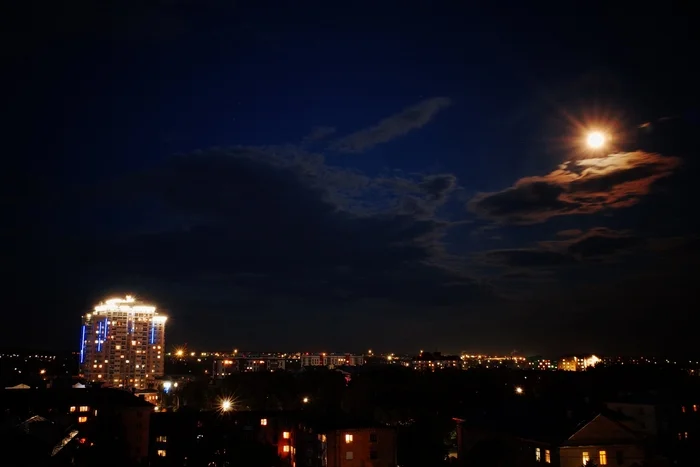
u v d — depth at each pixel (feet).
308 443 308.19
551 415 255.29
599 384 495.41
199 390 597.93
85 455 265.54
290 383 616.39
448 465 267.18
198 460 288.92
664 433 293.43
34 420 274.77
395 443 284.00
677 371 551.59
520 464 235.40
